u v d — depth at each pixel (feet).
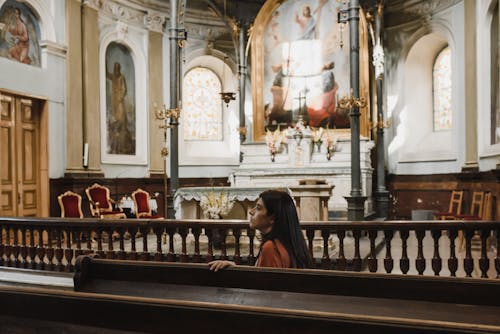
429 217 39.19
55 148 35.96
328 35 48.34
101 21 41.75
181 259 17.33
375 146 48.49
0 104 31.35
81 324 6.84
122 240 18.02
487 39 35.53
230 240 27.94
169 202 35.24
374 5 45.73
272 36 50.16
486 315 8.00
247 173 45.91
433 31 45.65
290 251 9.49
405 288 8.80
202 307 6.20
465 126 39.14
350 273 9.03
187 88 54.39
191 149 53.83
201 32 52.90
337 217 41.01
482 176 35.17
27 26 33.88
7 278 17.87
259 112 50.42
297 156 45.32
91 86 39.68
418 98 49.39
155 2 47.57
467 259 15.29
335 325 5.62
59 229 18.66
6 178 31.86
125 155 44.73
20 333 7.16
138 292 10.07
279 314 5.86
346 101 31.60
